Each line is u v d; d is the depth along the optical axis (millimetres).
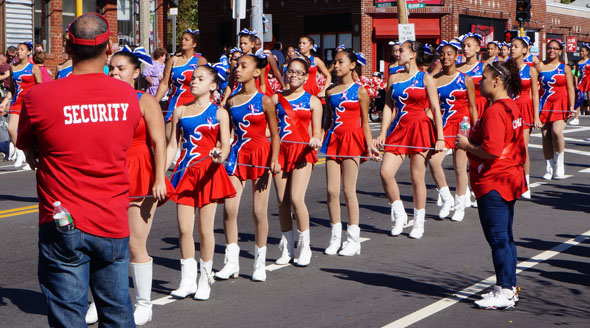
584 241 9125
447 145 10242
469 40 11656
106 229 4219
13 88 13961
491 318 6270
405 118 9180
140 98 5293
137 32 29750
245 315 6383
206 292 6820
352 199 8422
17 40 26781
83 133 4176
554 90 13758
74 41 4270
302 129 7910
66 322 4207
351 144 8266
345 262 8188
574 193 12547
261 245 7430
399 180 14117
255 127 7324
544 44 47375
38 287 7273
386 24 34750
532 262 8117
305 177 7875
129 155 5852
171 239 9297
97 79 4273
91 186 4199
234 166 7297
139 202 5957
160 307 6605
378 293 7012
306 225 8008
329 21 35781
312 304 6680
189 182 6664
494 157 6246
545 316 6328
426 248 8820
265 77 12844
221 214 10922
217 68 7652
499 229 6430
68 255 4156
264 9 37625
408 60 9047
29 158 4461
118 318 4383
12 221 10406
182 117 6754
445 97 10195
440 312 6434
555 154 14062
